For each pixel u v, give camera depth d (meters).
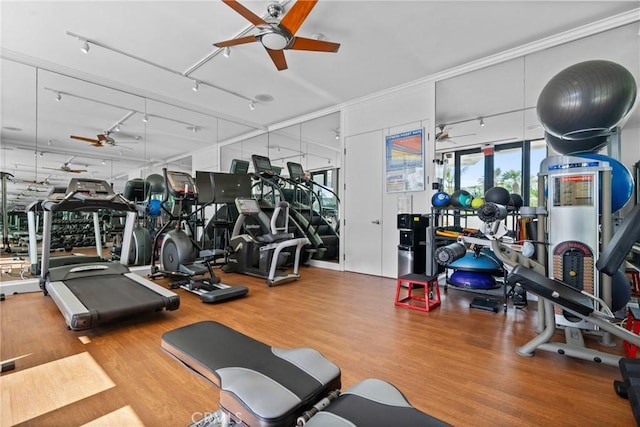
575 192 2.52
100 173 6.17
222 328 1.52
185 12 3.00
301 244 4.77
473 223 4.23
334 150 5.94
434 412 1.60
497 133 4.07
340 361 2.16
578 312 1.98
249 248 5.12
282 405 0.95
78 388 1.80
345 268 5.61
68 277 3.30
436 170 4.50
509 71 3.93
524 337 2.58
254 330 2.72
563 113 2.37
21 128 5.25
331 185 6.04
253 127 6.98
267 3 2.86
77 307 2.52
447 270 4.09
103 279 3.37
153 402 1.67
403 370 2.04
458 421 1.53
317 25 3.22
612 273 1.98
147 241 5.22
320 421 0.87
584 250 2.49
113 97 4.99
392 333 2.66
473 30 3.33
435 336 2.60
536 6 2.94
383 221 5.09
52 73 4.18
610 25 3.15
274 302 3.58
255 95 5.19
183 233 4.47
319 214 6.32
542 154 3.78
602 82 2.21
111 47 3.64
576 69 2.34
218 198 5.18
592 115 2.27
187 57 3.89
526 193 3.89
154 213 5.39
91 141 5.67
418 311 3.27
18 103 4.92
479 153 4.20
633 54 3.21
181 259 4.14
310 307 3.40
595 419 1.55
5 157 5.11
